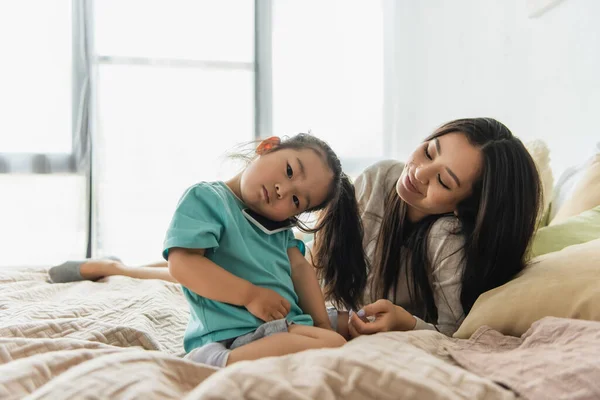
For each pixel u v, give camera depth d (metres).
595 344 0.61
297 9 2.78
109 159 2.65
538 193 1.06
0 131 2.54
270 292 0.86
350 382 0.49
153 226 2.70
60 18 2.58
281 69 2.78
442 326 1.03
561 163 1.70
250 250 0.93
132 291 1.33
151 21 2.68
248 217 0.96
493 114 2.14
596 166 1.33
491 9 2.13
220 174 2.52
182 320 1.13
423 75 2.74
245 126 2.76
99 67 2.64
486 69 2.19
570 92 1.65
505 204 0.99
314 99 2.80
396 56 2.81
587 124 1.56
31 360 0.55
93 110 2.58
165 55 2.69
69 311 1.08
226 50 2.74
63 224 2.58
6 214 2.54
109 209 2.65
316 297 1.03
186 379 0.56
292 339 0.78
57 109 2.59
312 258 1.17
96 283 1.45
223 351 0.78
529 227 1.01
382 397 0.48
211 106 2.73
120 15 2.65
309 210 1.02
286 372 0.51
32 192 2.55
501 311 0.83
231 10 2.74
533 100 1.86
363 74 2.83
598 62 1.51
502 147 1.02
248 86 2.76
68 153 2.59
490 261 0.99
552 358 0.60
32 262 2.56
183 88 2.71
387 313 0.91
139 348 0.89
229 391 0.44
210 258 0.89
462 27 2.38
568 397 0.52
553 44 1.74
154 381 0.51
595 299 0.74
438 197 1.01
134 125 2.67
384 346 0.64
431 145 1.06
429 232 1.10
